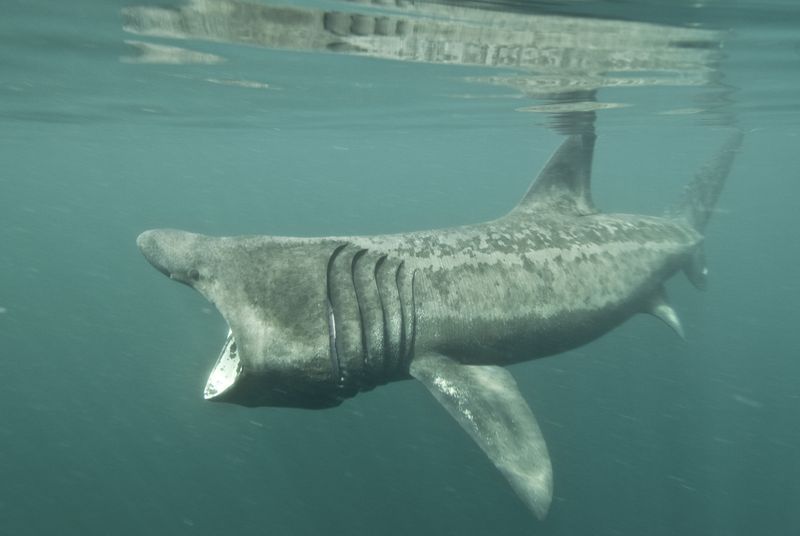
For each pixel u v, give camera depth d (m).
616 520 15.07
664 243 8.45
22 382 26.20
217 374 5.17
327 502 15.69
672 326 8.16
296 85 14.83
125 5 8.15
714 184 10.34
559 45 9.91
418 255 5.94
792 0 7.45
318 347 5.06
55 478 19.28
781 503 17.06
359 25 8.95
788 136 31.59
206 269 5.18
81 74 13.49
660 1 7.48
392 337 5.50
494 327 6.09
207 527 16.03
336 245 5.52
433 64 11.79
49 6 8.20
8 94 16.56
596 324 7.14
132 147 39.75
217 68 12.70
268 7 8.10
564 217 7.54
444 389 5.41
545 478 4.55
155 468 18.81
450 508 15.16
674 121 23.16
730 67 12.02
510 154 47.41
